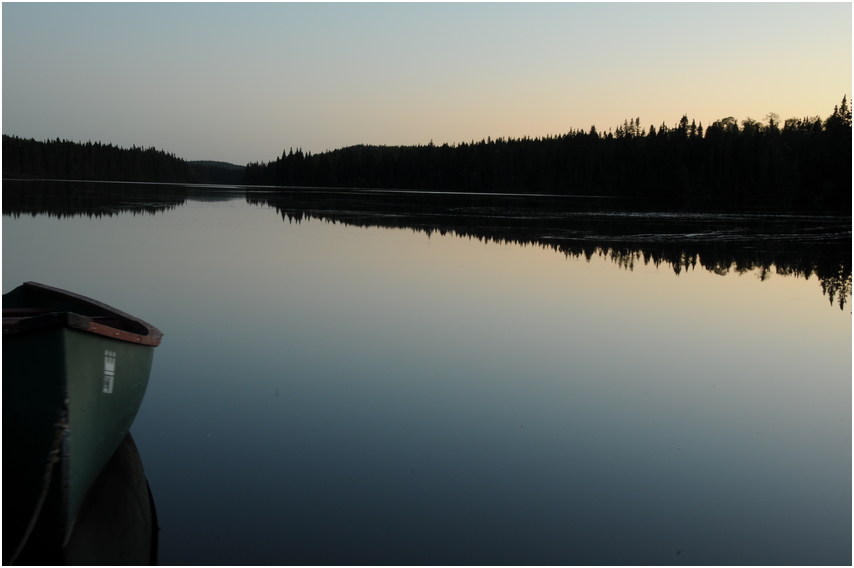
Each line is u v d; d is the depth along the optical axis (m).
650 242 21.02
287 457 5.15
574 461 5.25
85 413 4.20
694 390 6.99
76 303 6.11
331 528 4.24
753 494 4.83
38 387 4.04
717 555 4.09
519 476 4.98
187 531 4.16
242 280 12.49
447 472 5.00
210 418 5.86
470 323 9.53
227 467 4.97
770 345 8.82
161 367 7.24
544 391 6.80
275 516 4.34
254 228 23.41
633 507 4.60
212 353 7.78
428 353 7.97
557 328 9.39
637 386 7.06
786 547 4.20
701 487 4.91
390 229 24.33
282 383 6.80
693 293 12.30
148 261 14.55
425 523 4.32
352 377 7.04
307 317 9.62
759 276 14.39
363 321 9.48
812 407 6.58
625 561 4.01
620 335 9.13
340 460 5.13
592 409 6.35
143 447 5.27
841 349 8.67
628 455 5.39
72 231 20.36
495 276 13.62
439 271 14.07
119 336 4.48
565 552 4.07
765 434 5.89
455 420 5.97
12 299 6.35
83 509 4.38
